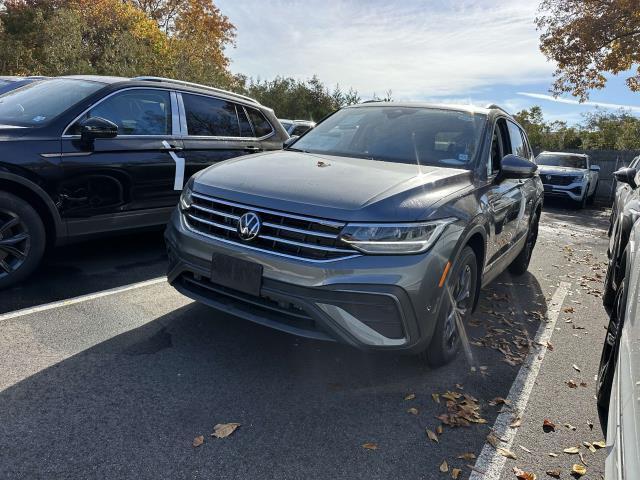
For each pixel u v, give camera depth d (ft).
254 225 9.18
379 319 8.84
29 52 72.49
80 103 14.44
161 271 15.76
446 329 10.62
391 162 12.26
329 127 14.83
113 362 10.05
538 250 26.07
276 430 8.38
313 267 8.65
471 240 11.14
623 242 13.58
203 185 10.43
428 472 7.76
